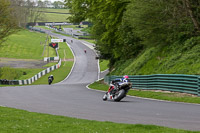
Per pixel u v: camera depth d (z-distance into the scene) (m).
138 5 29.50
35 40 163.62
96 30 46.75
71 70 91.12
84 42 164.62
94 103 17.77
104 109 14.58
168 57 30.12
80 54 125.62
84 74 84.19
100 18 42.56
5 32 61.12
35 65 99.44
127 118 11.50
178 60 27.59
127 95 24.02
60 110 14.54
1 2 58.16
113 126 9.07
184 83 21.12
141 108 14.64
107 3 37.97
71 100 20.14
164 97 20.00
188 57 26.58
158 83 24.45
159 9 29.23
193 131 8.03
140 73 33.06
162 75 23.91
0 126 8.75
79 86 43.56
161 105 15.90
